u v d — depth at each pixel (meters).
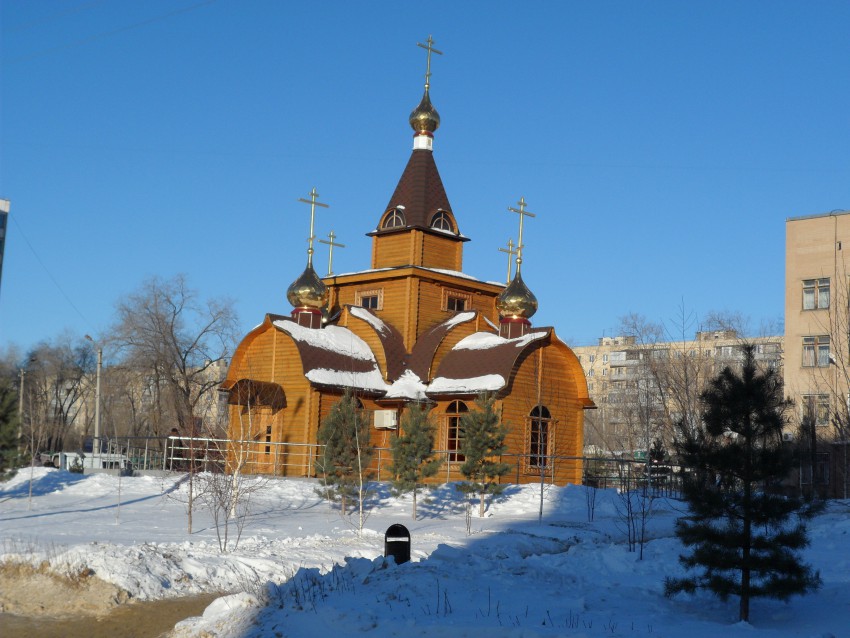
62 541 25.08
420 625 16.30
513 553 26.86
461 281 49.31
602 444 85.38
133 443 67.88
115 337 63.09
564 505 36.41
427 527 30.86
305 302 47.88
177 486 37.66
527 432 44.31
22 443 34.78
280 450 44.03
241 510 33.69
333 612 17.31
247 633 17.22
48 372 81.31
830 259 55.44
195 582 21.94
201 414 65.50
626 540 30.39
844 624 17.94
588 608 19.45
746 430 18.98
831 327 52.19
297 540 27.03
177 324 64.25
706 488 18.97
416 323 47.97
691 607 20.31
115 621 19.39
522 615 17.91
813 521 34.41
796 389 55.41
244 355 46.81
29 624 19.09
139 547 22.73
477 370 44.31
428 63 51.81
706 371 62.53
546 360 45.84
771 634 16.59
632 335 69.88
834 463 48.84
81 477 38.81
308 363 43.53
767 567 18.47
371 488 37.78
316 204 49.16
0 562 21.70
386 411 44.59
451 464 43.41
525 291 47.38
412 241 49.44
